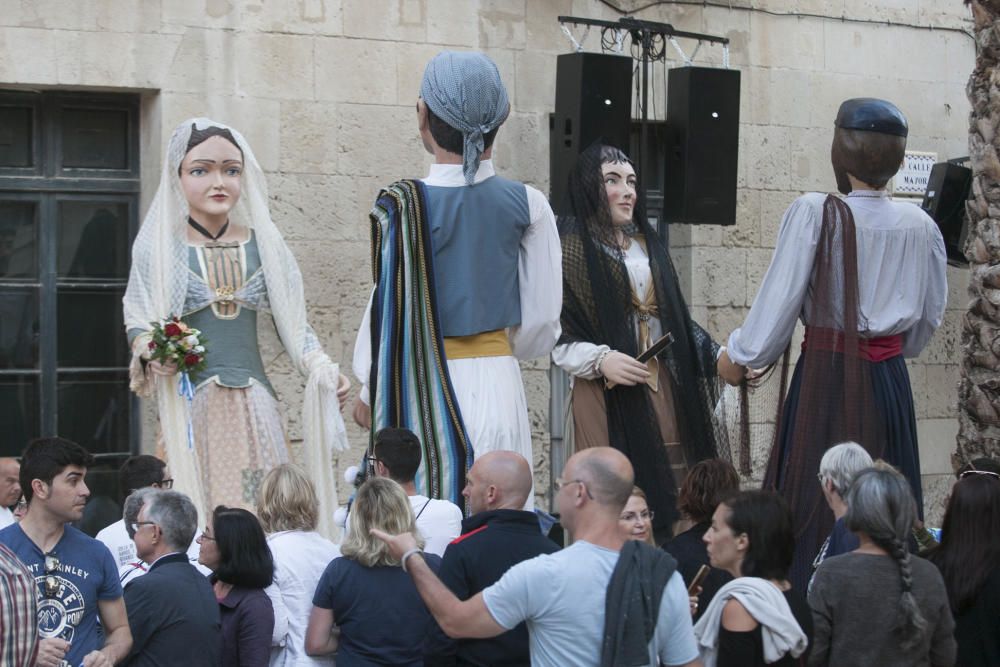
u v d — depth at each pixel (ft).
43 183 31.99
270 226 28.68
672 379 26.94
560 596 15.89
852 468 20.20
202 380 27.66
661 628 16.05
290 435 32.78
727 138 34.12
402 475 21.61
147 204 32.37
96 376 32.55
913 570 18.74
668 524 26.16
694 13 36.76
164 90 31.76
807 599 18.78
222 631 21.09
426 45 33.94
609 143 32.78
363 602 20.56
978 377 27.55
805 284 22.90
